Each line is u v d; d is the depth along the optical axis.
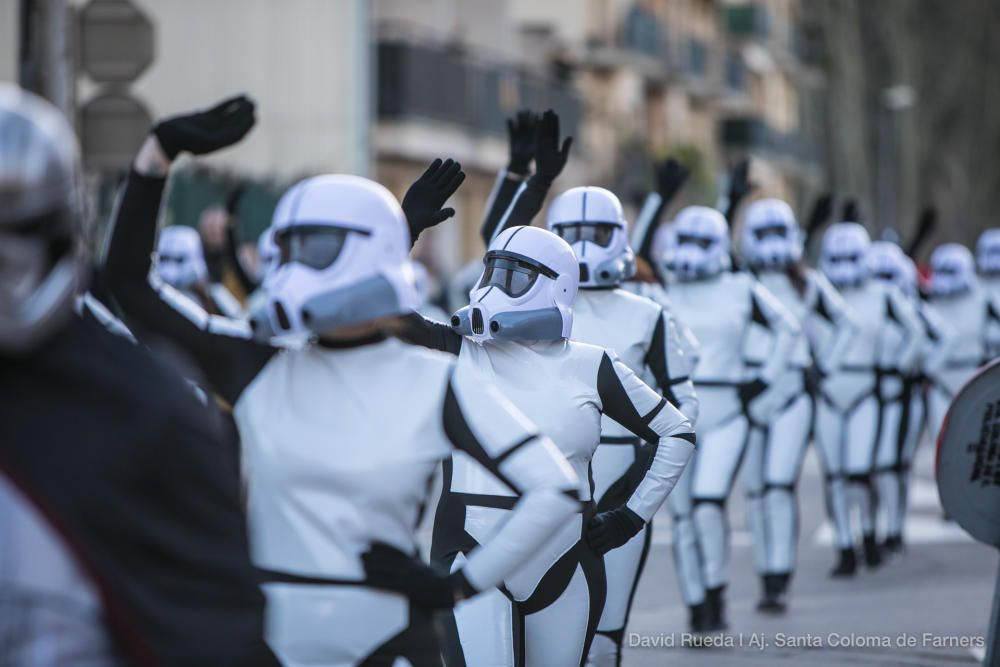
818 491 29.25
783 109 99.50
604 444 12.47
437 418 6.59
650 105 76.06
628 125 65.25
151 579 5.21
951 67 88.56
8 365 5.19
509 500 9.89
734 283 17.02
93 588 5.11
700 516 16.23
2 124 5.13
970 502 10.51
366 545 6.49
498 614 9.73
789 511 17.72
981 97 89.25
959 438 10.49
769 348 16.98
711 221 16.97
